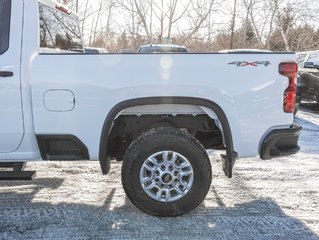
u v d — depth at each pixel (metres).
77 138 3.51
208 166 3.56
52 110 3.48
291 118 3.63
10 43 3.51
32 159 3.62
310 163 5.61
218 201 4.04
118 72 3.45
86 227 3.42
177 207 3.55
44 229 3.37
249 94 3.51
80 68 3.45
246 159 5.77
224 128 3.54
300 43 20.69
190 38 15.28
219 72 3.48
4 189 4.34
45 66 3.45
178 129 3.62
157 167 3.54
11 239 3.19
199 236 3.27
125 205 3.90
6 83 3.48
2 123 3.53
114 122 3.78
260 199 4.11
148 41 14.92
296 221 3.58
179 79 3.47
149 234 3.30
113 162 5.43
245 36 17.66
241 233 3.34
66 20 4.81
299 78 10.36
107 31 17.47
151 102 3.48
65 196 4.13
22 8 3.55
